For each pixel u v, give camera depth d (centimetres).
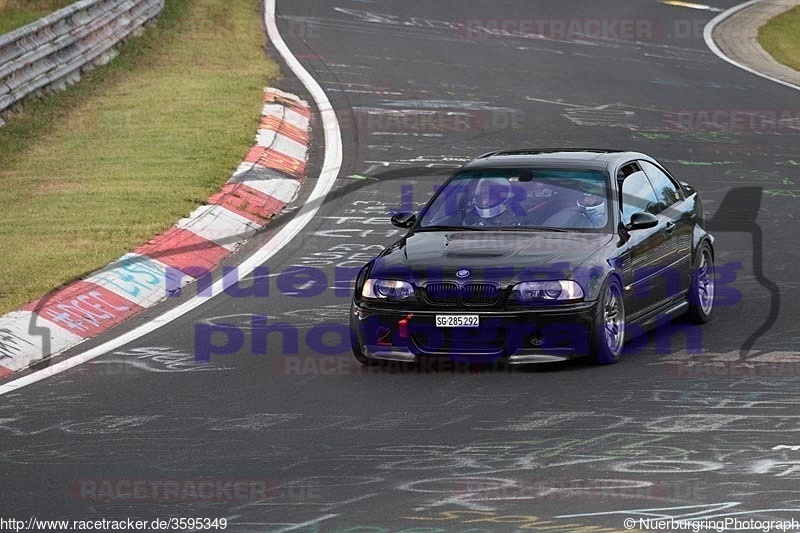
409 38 11512
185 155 6725
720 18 14238
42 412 3191
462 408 3061
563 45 11812
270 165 6681
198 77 9000
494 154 4069
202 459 2722
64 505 2434
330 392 3278
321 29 11594
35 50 8106
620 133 8081
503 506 2325
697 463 2553
